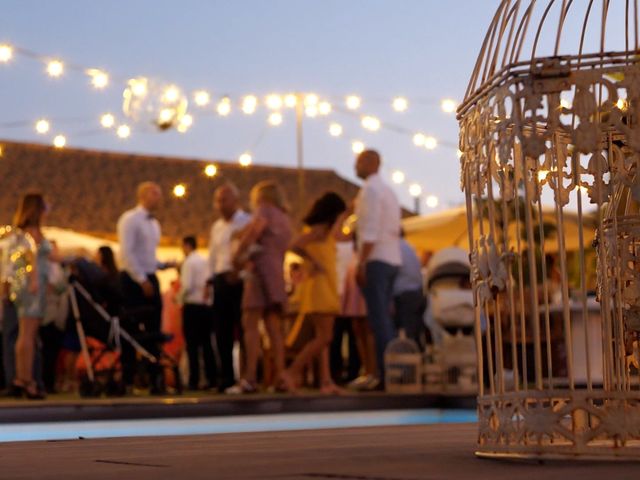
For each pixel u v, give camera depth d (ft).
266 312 29.68
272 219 29.04
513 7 10.45
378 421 27.43
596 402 10.91
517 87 9.90
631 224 11.43
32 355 28.37
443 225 49.39
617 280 11.40
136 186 86.58
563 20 10.48
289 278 43.24
